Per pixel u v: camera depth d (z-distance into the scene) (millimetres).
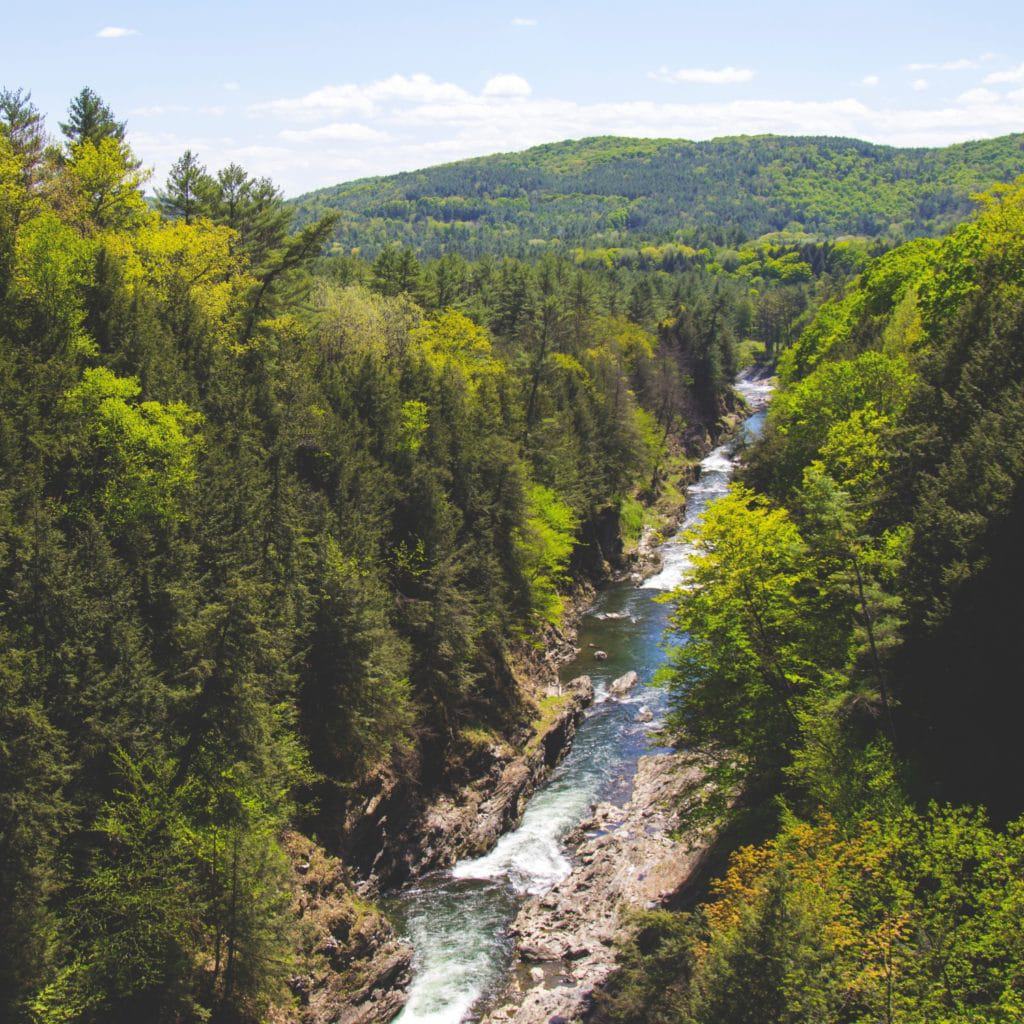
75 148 49344
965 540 30469
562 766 54188
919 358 56750
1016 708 28219
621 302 161000
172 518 34688
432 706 48031
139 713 29172
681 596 38219
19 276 36500
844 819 25703
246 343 50938
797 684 36250
